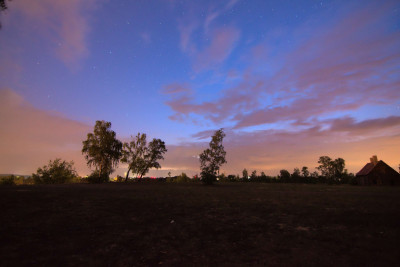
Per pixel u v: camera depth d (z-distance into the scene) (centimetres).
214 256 552
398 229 798
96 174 4762
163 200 1571
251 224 894
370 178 5081
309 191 2647
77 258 512
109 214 1010
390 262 503
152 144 5869
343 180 5719
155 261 514
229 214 1100
